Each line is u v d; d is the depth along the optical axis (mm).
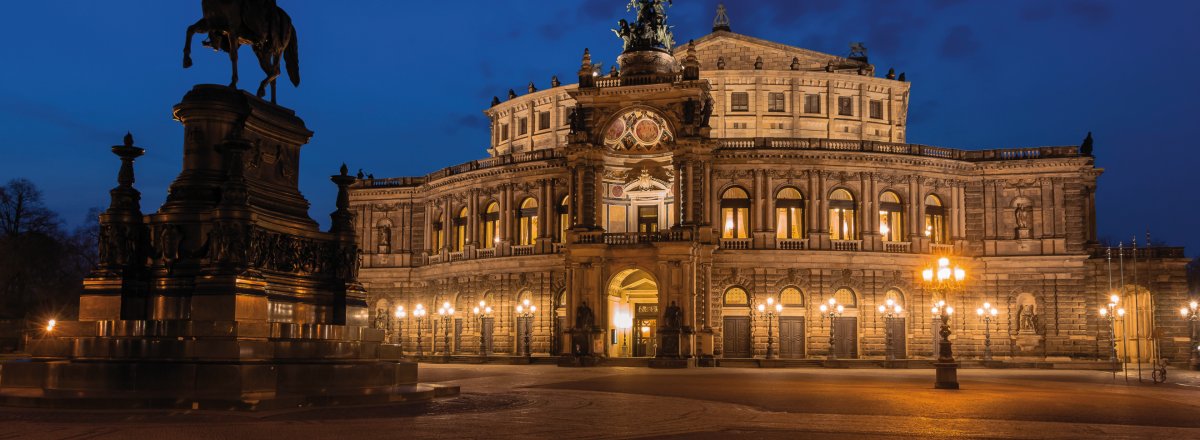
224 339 31219
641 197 97750
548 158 99625
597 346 87625
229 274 32000
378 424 26594
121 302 32719
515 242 102375
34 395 29328
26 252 125938
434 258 109625
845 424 29219
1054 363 83125
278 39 37281
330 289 37250
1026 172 96875
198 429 24625
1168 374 72062
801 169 94562
